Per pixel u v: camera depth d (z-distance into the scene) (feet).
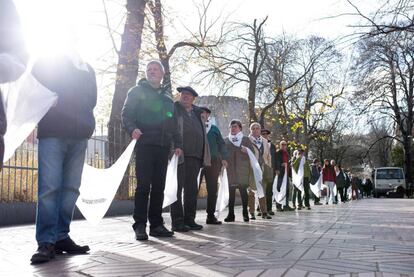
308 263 13.19
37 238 14.30
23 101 12.49
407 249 15.89
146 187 19.97
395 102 107.86
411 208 49.96
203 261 13.64
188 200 24.73
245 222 29.76
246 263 13.25
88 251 15.75
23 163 31.63
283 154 44.04
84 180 19.44
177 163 23.62
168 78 54.65
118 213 39.73
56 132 14.80
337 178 81.61
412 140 149.48
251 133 35.60
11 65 9.08
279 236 20.30
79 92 15.40
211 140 28.55
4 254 15.53
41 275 11.78
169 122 20.95
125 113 20.06
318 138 146.82
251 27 88.69
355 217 33.76
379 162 211.82
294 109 119.14
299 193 48.98
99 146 38.32
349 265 12.82
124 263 13.37
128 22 49.26
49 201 14.43
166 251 15.74
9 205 29.04
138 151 20.38
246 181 30.55
